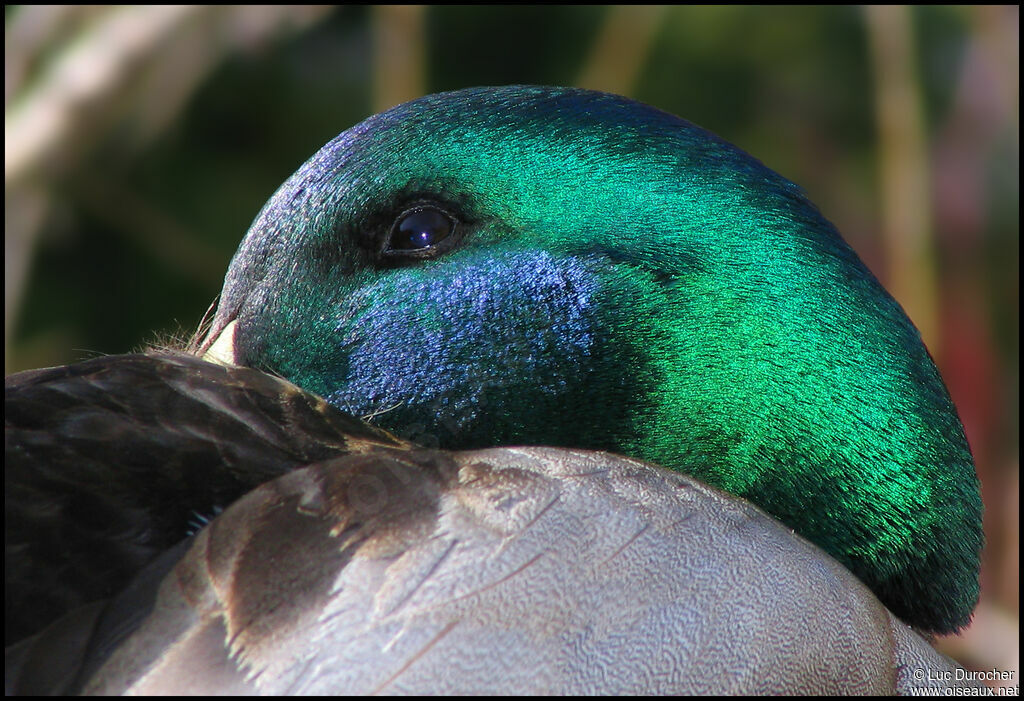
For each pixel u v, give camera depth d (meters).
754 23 2.77
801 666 2.06
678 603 2.05
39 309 2.65
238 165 2.75
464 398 2.11
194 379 2.07
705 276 2.11
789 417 2.11
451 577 2.04
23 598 2.04
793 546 2.07
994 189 2.86
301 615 2.04
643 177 2.11
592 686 2.04
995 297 2.87
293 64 2.74
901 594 2.11
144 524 2.05
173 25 2.31
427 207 2.11
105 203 2.43
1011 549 2.46
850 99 2.85
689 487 2.07
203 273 2.55
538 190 2.11
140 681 2.04
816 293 2.11
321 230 2.11
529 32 2.84
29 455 2.05
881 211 2.83
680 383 2.11
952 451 2.11
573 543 2.05
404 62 2.42
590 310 2.11
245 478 2.06
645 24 2.66
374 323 2.11
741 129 2.86
